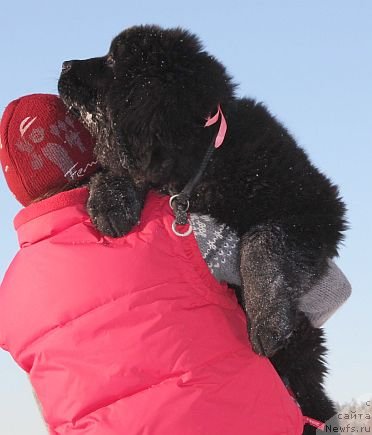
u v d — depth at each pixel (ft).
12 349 7.24
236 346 7.09
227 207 7.54
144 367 6.79
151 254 7.00
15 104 7.80
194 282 7.05
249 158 7.60
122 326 6.85
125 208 7.23
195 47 7.73
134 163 7.63
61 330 6.94
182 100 7.47
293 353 8.13
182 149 7.53
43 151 7.68
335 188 7.80
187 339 6.86
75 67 7.83
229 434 6.79
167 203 7.39
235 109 7.86
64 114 7.82
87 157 7.85
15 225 7.53
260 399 6.98
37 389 7.07
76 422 6.82
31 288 7.13
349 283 7.77
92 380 6.82
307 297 7.57
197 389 6.78
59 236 7.22
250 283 7.27
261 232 7.39
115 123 7.57
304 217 7.47
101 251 7.04
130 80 7.54
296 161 7.70
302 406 8.16
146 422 6.67
